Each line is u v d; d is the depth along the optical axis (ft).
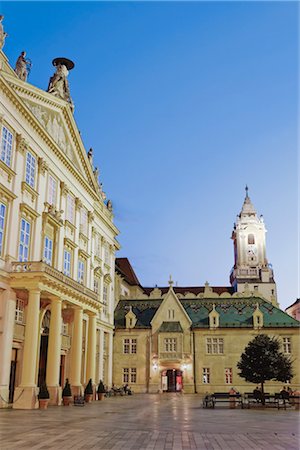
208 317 204.64
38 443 45.37
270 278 321.93
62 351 130.82
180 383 196.85
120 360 199.62
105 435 52.42
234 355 194.08
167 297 205.67
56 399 104.06
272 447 44.80
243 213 359.25
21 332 104.94
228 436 53.52
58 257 126.00
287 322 196.85
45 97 123.24
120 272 228.84
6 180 100.83
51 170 125.49
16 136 106.11
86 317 147.95
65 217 134.00
